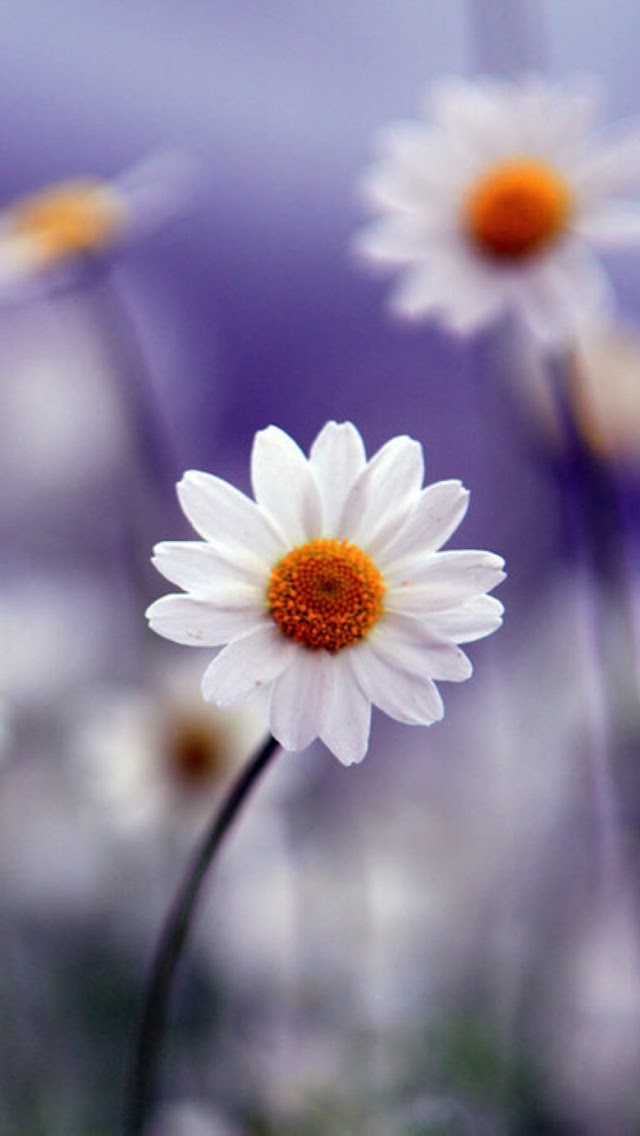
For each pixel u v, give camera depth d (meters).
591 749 0.45
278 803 0.46
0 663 0.49
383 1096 0.42
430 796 0.51
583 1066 0.42
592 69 0.68
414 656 0.30
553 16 0.68
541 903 0.45
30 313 0.54
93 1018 0.44
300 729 0.29
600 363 0.44
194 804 0.44
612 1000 0.43
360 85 0.77
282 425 0.78
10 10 0.80
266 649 0.30
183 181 0.77
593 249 0.41
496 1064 0.43
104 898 0.48
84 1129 0.41
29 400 0.54
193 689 0.44
